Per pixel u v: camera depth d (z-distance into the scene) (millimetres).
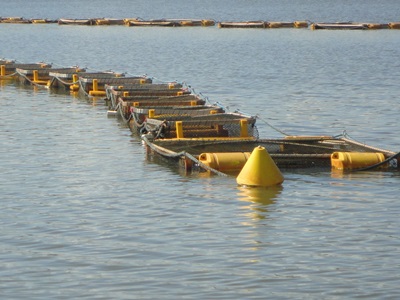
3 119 43062
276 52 85000
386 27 116938
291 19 156500
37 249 21859
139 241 22391
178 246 21969
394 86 56719
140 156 33406
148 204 26047
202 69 70000
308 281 19500
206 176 29688
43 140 37000
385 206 25719
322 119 43000
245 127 35594
